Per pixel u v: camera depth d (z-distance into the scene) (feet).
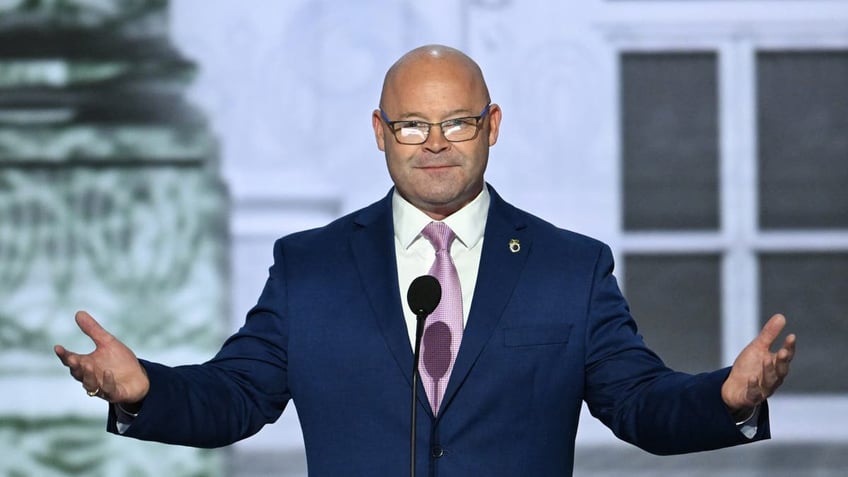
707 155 42.50
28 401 41.60
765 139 42.60
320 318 23.21
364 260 23.61
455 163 22.63
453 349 22.81
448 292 23.12
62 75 41.50
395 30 41.34
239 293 41.37
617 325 23.15
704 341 42.52
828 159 42.60
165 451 41.63
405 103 22.59
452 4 41.45
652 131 42.34
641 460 41.73
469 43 41.57
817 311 42.57
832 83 42.63
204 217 41.42
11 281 41.57
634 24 42.14
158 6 41.37
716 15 42.47
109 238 41.50
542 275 23.29
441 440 22.26
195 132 41.34
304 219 41.34
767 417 20.95
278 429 41.37
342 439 22.62
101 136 41.50
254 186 41.34
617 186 42.14
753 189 42.52
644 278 42.37
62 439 41.70
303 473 41.32
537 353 22.63
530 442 22.43
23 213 41.57
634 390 22.44
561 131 41.93
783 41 42.57
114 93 41.50
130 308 41.47
